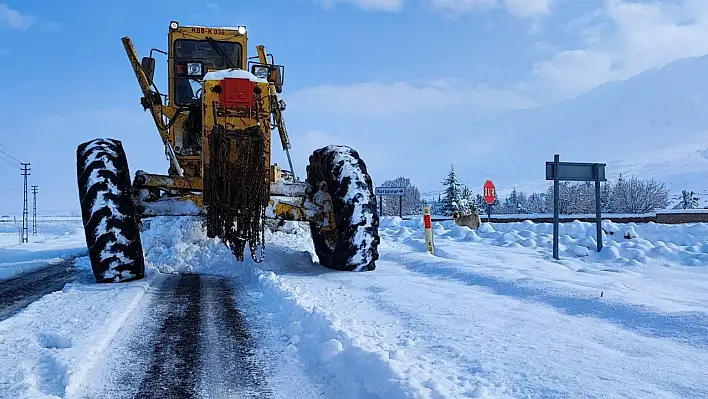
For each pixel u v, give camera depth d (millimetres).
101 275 6223
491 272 6660
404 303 5145
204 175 6227
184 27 8609
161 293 5957
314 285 6137
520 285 5809
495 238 12820
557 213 10023
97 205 6258
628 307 4754
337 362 3539
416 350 3750
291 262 8016
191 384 3336
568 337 4020
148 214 6613
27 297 5859
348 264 7086
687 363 3434
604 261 9633
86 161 6422
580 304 5000
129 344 4074
